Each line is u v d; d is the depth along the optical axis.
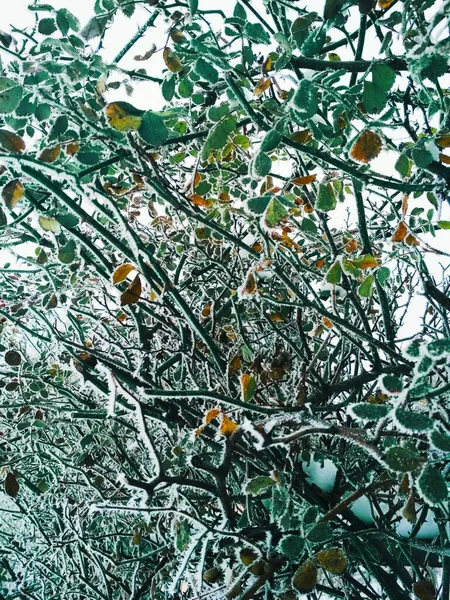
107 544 1.68
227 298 0.96
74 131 0.60
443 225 0.65
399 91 0.67
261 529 0.57
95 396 1.26
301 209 0.73
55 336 0.77
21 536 1.76
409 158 0.49
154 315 0.82
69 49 0.49
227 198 0.73
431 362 0.36
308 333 0.98
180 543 0.53
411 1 0.39
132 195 0.96
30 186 0.65
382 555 0.76
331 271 0.59
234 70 0.48
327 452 0.77
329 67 0.56
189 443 0.66
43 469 1.42
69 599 1.36
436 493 0.34
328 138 0.51
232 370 0.75
